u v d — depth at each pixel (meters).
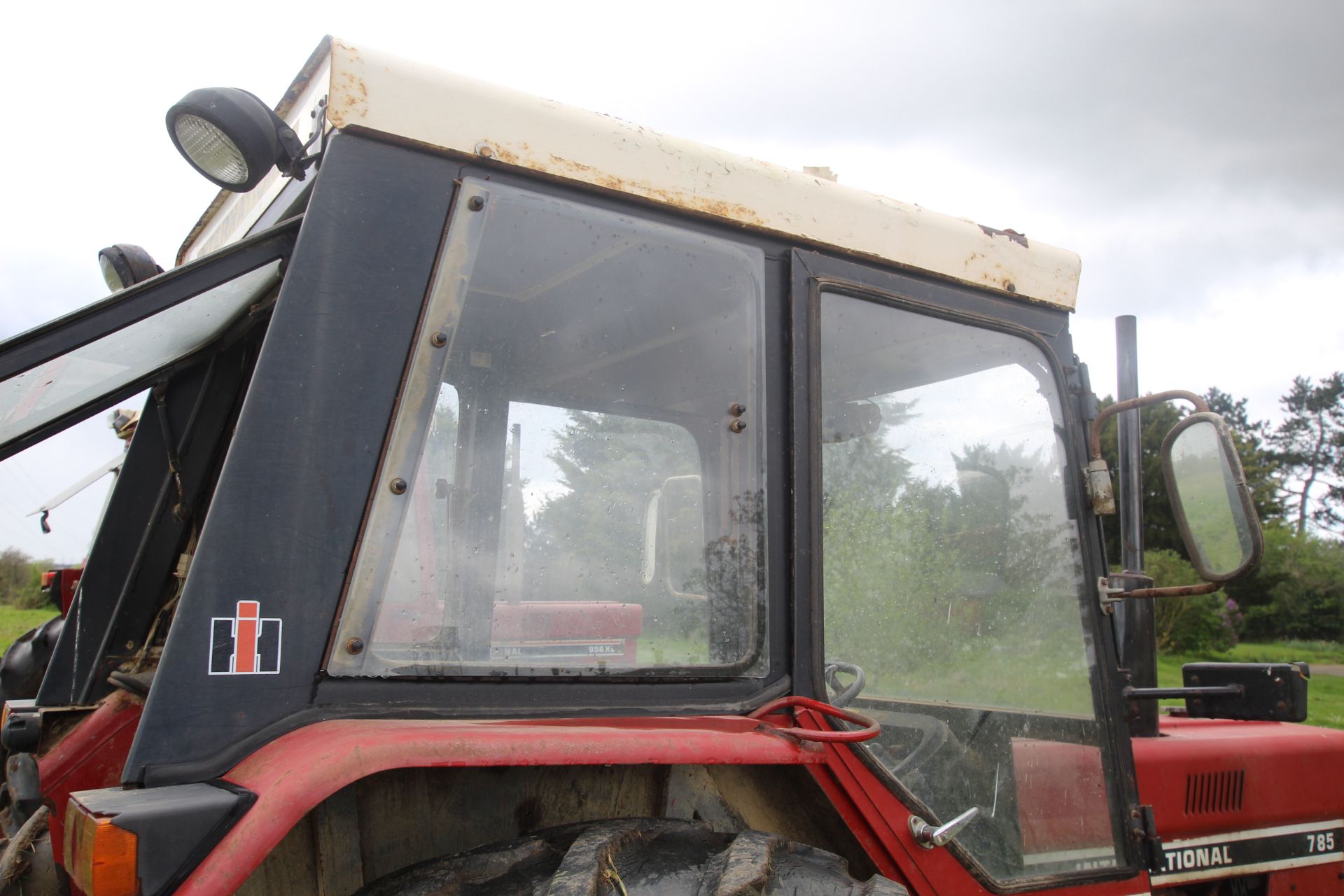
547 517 1.85
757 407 2.06
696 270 2.03
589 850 1.63
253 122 1.67
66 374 1.89
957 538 2.33
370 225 1.71
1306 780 3.33
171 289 1.72
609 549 1.90
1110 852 2.43
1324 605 28.70
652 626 1.90
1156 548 27.34
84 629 2.51
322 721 1.58
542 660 1.79
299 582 1.59
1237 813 3.16
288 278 1.64
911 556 2.24
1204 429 2.31
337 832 1.65
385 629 1.66
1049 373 2.57
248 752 1.52
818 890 1.70
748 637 1.98
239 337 2.28
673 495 1.97
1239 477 2.23
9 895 1.90
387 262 1.72
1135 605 3.30
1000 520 2.40
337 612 1.62
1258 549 2.19
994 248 2.49
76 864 1.33
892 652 2.17
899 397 2.28
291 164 1.75
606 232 1.94
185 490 2.44
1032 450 2.50
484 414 1.82
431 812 1.78
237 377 2.39
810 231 2.17
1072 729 2.44
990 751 2.28
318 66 1.88
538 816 1.87
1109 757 2.49
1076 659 2.48
